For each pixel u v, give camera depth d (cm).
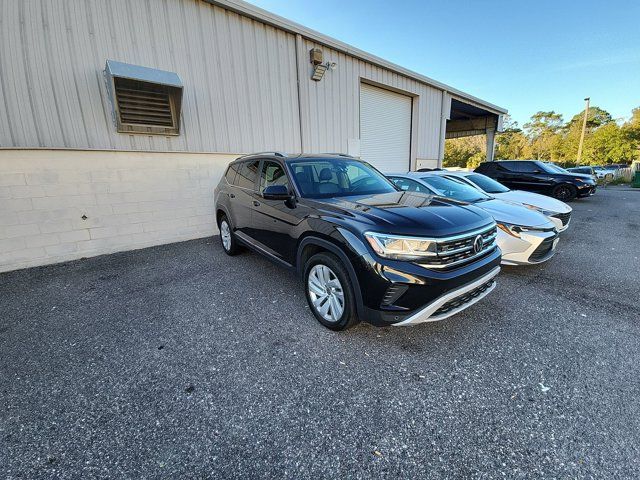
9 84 431
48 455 165
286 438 175
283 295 359
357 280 239
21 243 458
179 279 413
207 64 595
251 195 399
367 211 263
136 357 251
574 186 1041
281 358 245
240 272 434
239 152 660
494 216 421
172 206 590
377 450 167
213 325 297
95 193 509
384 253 229
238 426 183
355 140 898
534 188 1105
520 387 211
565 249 534
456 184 544
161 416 191
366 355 247
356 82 873
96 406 200
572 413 188
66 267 468
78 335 284
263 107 684
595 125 5438
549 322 293
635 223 752
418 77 1031
